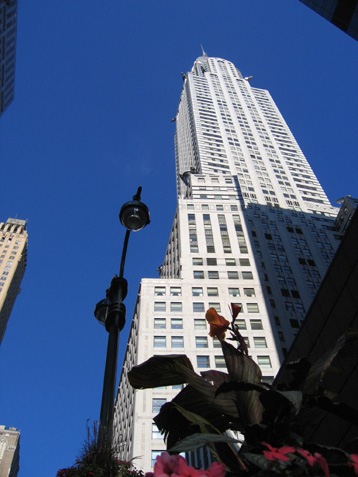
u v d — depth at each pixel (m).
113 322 8.54
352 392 11.35
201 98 141.00
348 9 36.34
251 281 62.94
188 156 123.75
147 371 5.16
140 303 59.16
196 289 61.06
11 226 171.00
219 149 112.75
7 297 148.75
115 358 7.86
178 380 5.17
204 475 2.86
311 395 4.32
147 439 43.66
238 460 4.32
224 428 5.21
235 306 5.62
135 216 9.93
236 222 75.50
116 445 5.99
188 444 3.69
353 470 3.39
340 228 83.44
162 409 5.31
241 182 99.12
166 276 75.50
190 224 73.81
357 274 12.30
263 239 74.50
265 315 56.97
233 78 163.25
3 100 112.69
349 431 11.18
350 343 4.80
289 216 84.38
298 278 67.25
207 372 5.48
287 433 4.15
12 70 111.94
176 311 57.44
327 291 13.69
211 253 67.69
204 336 53.66
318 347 13.66
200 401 5.21
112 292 9.16
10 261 155.38
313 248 75.44
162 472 2.94
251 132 125.25
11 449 174.50
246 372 4.83
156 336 53.72
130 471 5.79
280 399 4.21
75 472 5.45
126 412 53.56
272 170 107.94
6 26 101.25
